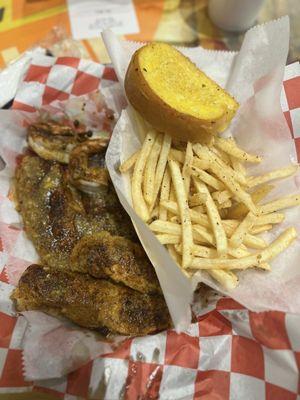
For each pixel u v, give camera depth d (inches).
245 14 13.6
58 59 12.4
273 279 9.7
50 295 9.3
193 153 10.4
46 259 10.2
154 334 9.7
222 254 9.2
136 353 9.4
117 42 11.5
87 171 10.6
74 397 9.1
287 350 8.9
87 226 10.5
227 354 9.6
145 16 14.4
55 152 11.2
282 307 9.1
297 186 10.6
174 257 9.7
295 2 15.1
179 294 8.7
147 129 10.8
